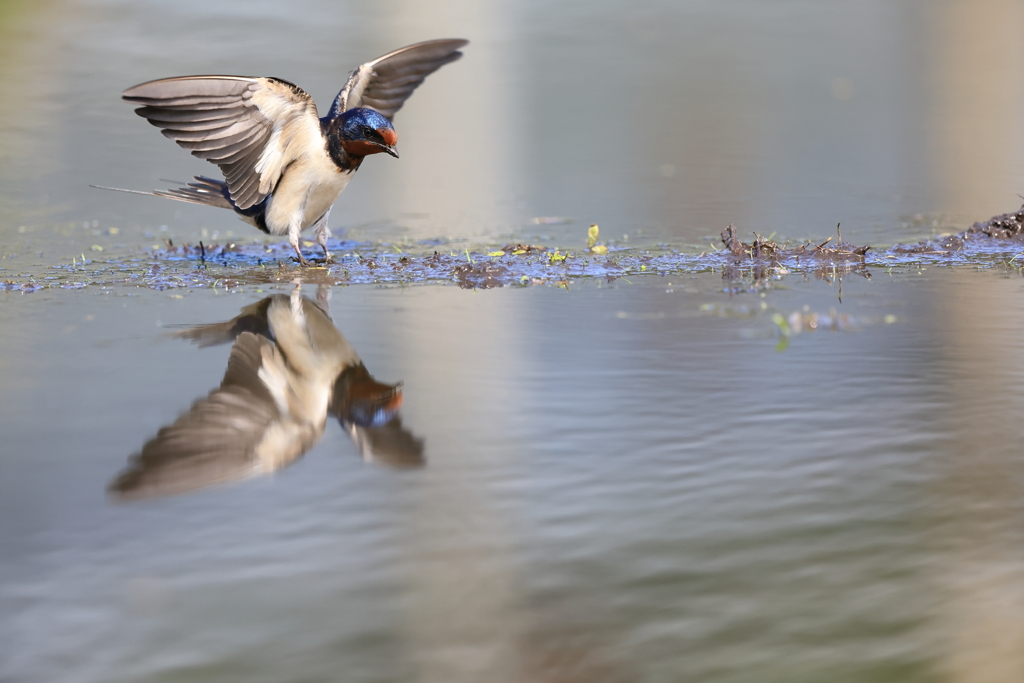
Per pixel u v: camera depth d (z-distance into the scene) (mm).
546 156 24453
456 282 14000
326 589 5918
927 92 31203
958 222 17328
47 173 21734
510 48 39656
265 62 32906
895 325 11172
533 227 17766
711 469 7480
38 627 5562
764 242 15414
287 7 46188
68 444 7961
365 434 8258
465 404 8883
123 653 5340
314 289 13578
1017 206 18312
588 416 8531
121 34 38969
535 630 5484
